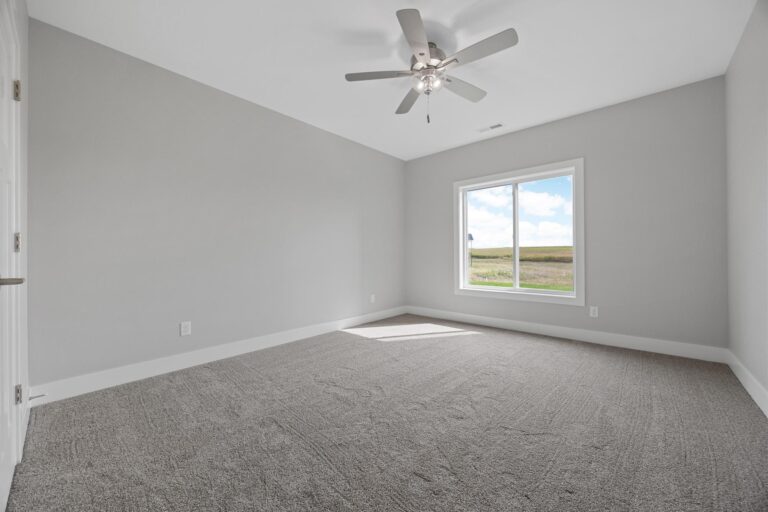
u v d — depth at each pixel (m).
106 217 2.21
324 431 1.67
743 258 2.19
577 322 3.34
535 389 2.16
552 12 1.90
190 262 2.63
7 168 1.34
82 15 1.92
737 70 2.22
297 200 3.44
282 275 3.29
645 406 1.91
